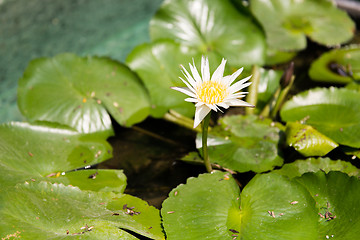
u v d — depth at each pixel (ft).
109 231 5.05
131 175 5.39
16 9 6.40
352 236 5.02
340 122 5.42
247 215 5.11
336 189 5.15
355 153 5.33
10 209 5.03
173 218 5.09
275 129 5.43
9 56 6.08
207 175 5.23
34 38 6.21
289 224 5.07
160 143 5.53
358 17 6.21
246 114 5.57
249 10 5.88
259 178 5.21
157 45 5.75
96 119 5.50
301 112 5.50
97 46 6.18
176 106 5.60
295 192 5.15
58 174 5.27
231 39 5.86
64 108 5.50
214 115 5.62
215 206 5.13
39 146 5.34
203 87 5.08
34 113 5.49
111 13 6.47
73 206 5.11
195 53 5.78
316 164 5.32
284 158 5.34
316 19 6.07
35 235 4.99
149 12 6.50
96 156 5.37
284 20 6.06
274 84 5.69
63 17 6.39
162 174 5.39
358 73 5.75
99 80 5.61
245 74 5.73
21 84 5.57
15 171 5.22
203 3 5.90
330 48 6.00
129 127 5.60
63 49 6.14
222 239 5.04
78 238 5.01
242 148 5.37
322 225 5.08
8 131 5.34
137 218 5.11
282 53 5.97
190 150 5.49
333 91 5.52
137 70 5.69
